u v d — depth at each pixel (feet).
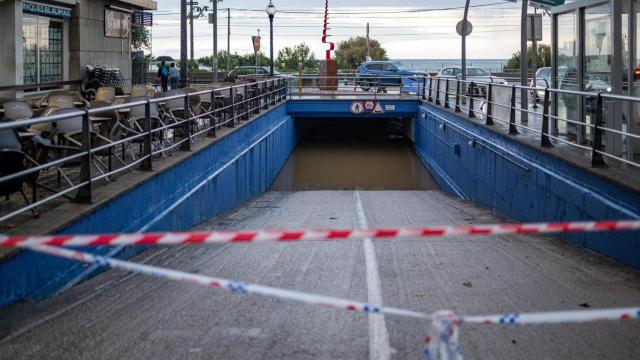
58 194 23.06
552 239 33.96
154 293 22.21
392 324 18.97
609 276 25.26
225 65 276.62
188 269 26.35
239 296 21.80
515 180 44.27
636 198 26.35
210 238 11.22
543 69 107.76
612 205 28.22
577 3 41.27
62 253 11.55
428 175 85.97
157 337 17.85
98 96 49.24
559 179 35.06
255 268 26.66
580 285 23.90
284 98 102.27
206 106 55.52
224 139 49.98
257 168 66.13
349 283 24.22
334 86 124.36
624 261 27.35
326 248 31.14
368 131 130.00
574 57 43.55
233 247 31.32
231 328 18.63
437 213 49.21
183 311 20.17
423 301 21.74
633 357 16.71
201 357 16.46
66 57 76.23
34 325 18.65
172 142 44.11
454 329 10.50
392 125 129.08
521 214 42.75
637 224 11.50
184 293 22.20
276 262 27.86
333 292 22.80
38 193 30.55
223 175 49.26
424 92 101.81
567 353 16.93
